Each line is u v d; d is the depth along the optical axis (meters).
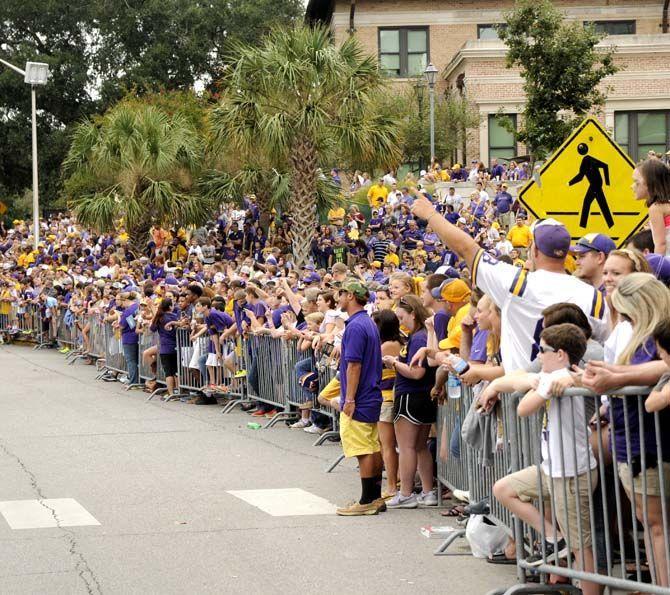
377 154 31.75
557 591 7.63
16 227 55.12
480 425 9.09
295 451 14.79
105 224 38.44
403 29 54.47
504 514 8.75
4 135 65.00
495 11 54.25
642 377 6.34
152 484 12.48
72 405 20.42
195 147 39.72
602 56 35.50
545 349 7.05
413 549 9.46
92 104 64.94
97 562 9.02
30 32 66.25
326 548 9.50
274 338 17.72
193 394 20.92
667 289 6.57
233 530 10.19
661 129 49.38
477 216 36.31
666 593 6.39
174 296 23.62
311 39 31.25
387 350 11.83
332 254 33.78
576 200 10.34
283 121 31.44
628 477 6.59
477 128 50.56
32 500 11.62
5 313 36.97
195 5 65.56
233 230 40.56
